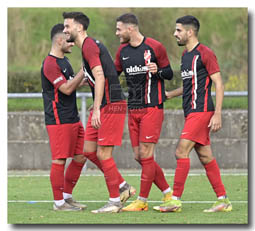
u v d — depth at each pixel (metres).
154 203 27.92
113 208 24.86
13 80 44.88
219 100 24.25
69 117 25.44
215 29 54.12
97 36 47.69
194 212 25.03
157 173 26.53
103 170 24.95
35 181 35.97
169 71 25.34
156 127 25.27
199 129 24.48
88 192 31.81
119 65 26.34
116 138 24.38
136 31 25.17
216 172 25.34
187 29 24.62
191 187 32.91
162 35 45.50
